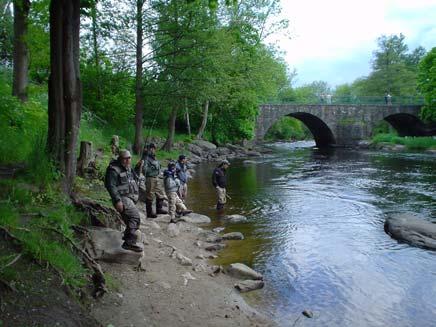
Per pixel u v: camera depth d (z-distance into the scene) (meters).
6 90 12.86
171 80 22.02
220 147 37.94
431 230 10.22
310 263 8.58
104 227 7.05
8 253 4.80
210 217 12.44
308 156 35.88
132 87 23.36
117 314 5.13
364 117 51.06
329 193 16.69
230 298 6.57
